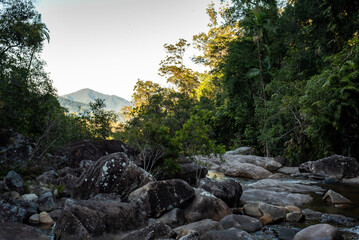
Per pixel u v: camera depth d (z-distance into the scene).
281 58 25.84
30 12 18.23
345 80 14.67
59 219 5.33
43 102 15.48
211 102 35.41
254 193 8.99
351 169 13.00
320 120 15.62
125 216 5.61
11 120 14.34
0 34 16.50
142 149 11.59
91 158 13.24
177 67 39.75
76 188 7.56
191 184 11.36
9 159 11.95
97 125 16.70
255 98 24.95
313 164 14.38
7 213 5.85
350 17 17.23
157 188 6.57
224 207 6.91
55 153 13.41
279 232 5.55
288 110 19.23
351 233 5.55
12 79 14.88
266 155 23.69
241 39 26.17
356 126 15.19
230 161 17.97
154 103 26.53
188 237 4.74
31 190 8.55
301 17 20.56
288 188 10.23
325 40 19.02
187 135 10.88
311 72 21.55
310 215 6.90
